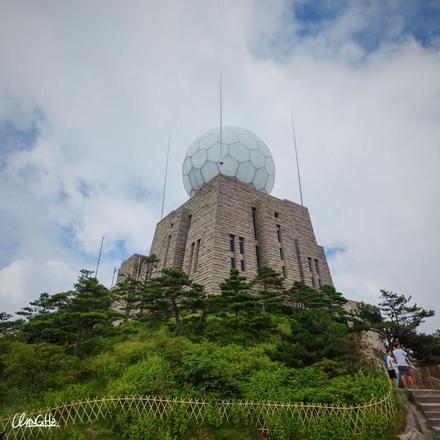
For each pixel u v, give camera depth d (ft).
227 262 123.54
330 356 59.77
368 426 41.57
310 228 161.38
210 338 78.84
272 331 87.04
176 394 45.42
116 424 41.06
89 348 75.56
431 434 43.96
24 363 54.19
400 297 109.70
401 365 58.44
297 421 42.19
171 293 84.89
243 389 48.37
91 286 78.38
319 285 147.64
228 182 142.41
